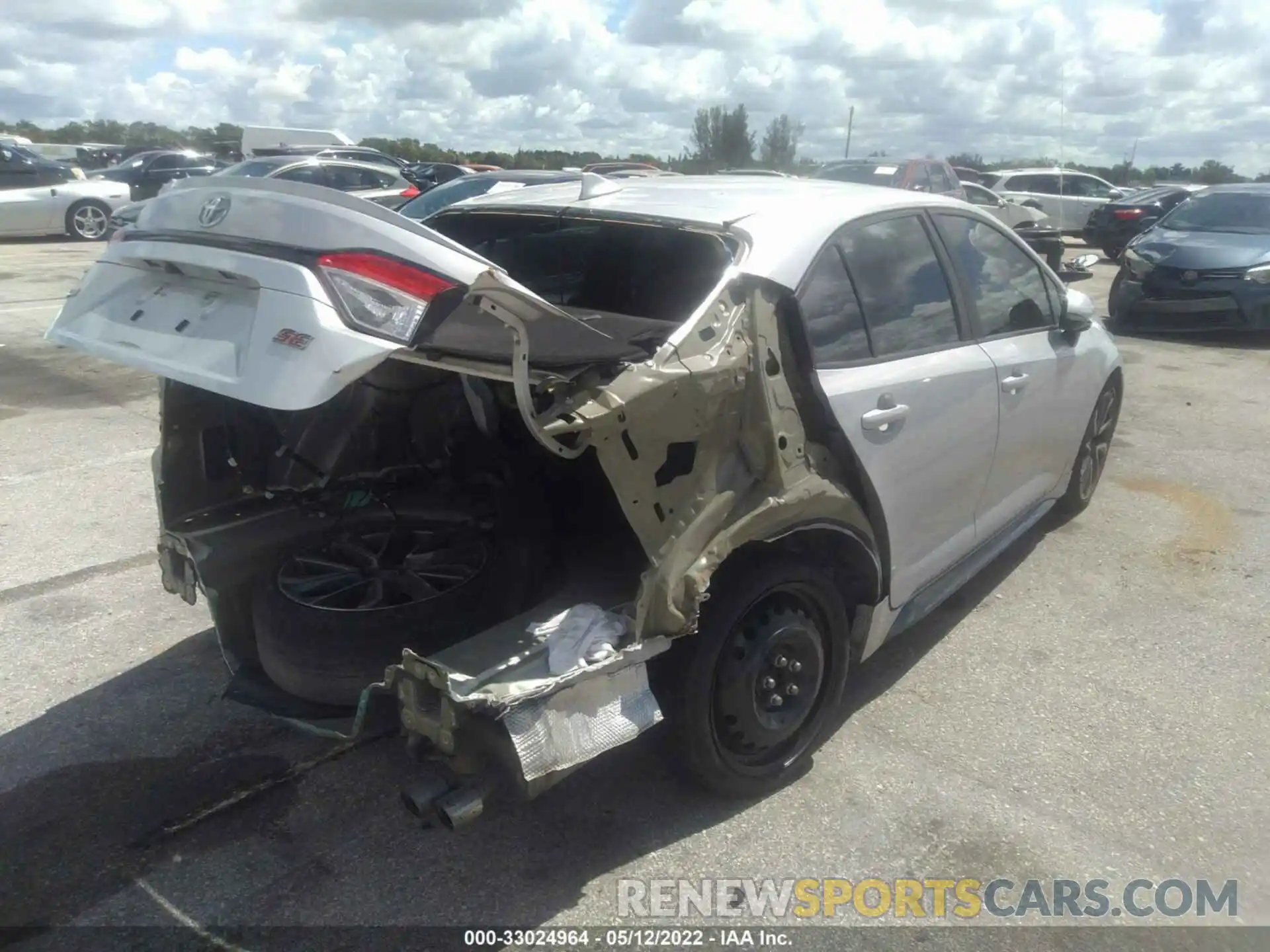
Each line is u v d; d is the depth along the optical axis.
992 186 24.78
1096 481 5.68
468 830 3.00
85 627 4.16
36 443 6.50
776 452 2.87
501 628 2.62
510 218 3.62
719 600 2.87
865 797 3.21
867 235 3.52
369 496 3.60
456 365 2.50
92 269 3.04
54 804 3.08
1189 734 3.61
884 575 3.47
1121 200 20.61
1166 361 10.04
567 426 2.37
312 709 2.88
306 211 2.49
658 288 3.29
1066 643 4.25
